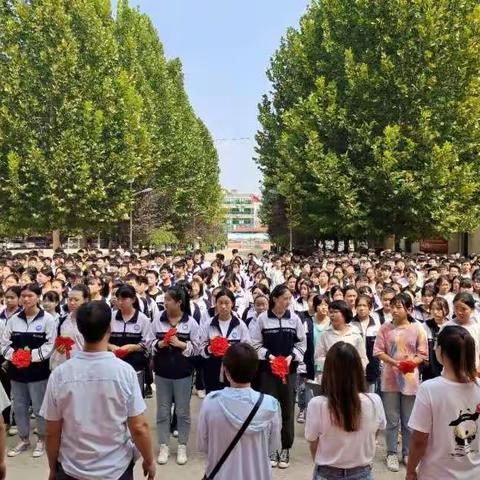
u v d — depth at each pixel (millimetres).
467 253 32219
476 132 21484
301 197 23984
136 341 6273
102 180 25094
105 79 25547
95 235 29344
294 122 23250
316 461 3201
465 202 22094
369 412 3131
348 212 21875
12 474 5668
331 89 22578
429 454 3158
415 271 11938
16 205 24734
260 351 5816
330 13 24844
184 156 38500
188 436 6312
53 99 24609
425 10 21188
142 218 36312
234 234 136625
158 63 36594
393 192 21078
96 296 7953
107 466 3084
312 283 9188
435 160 20484
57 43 24703
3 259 14789
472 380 3133
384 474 5734
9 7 25797
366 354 6285
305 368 6781
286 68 28578
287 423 5898
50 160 24109
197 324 6340
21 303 6402
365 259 14578
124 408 3150
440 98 21344
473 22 21375
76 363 3162
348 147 22172
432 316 6465
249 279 13555
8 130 24391
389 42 21422
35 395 6180
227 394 3246
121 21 34781
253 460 3182
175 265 12188
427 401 3139
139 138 26969
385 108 21766
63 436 3125
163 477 5648
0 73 24594
